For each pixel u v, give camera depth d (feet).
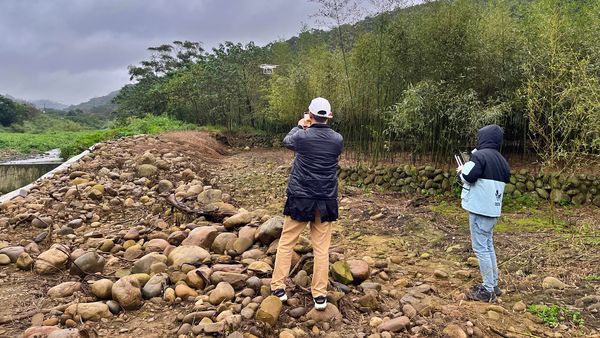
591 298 12.50
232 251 15.46
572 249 16.85
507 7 28.94
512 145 30.48
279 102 53.62
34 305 12.09
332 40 39.96
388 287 13.70
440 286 14.03
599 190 24.25
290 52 65.36
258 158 48.75
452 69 28.19
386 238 19.15
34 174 48.96
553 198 24.41
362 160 34.40
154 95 96.99
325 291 11.33
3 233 18.88
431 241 18.69
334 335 10.52
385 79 32.32
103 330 10.80
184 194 23.97
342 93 39.42
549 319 11.66
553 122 23.66
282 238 11.73
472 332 10.80
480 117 25.79
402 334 10.64
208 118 77.71
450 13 28.12
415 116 28.30
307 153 11.05
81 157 36.42
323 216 11.11
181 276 13.25
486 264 12.84
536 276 14.51
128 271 14.58
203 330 10.30
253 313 10.92
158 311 11.80
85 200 23.65
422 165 30.22
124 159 34.19
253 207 25.55
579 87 20.84
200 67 80.23
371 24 32.42
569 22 25.35
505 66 27.43
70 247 17.30
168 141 46.68
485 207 12.55
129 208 23.57
